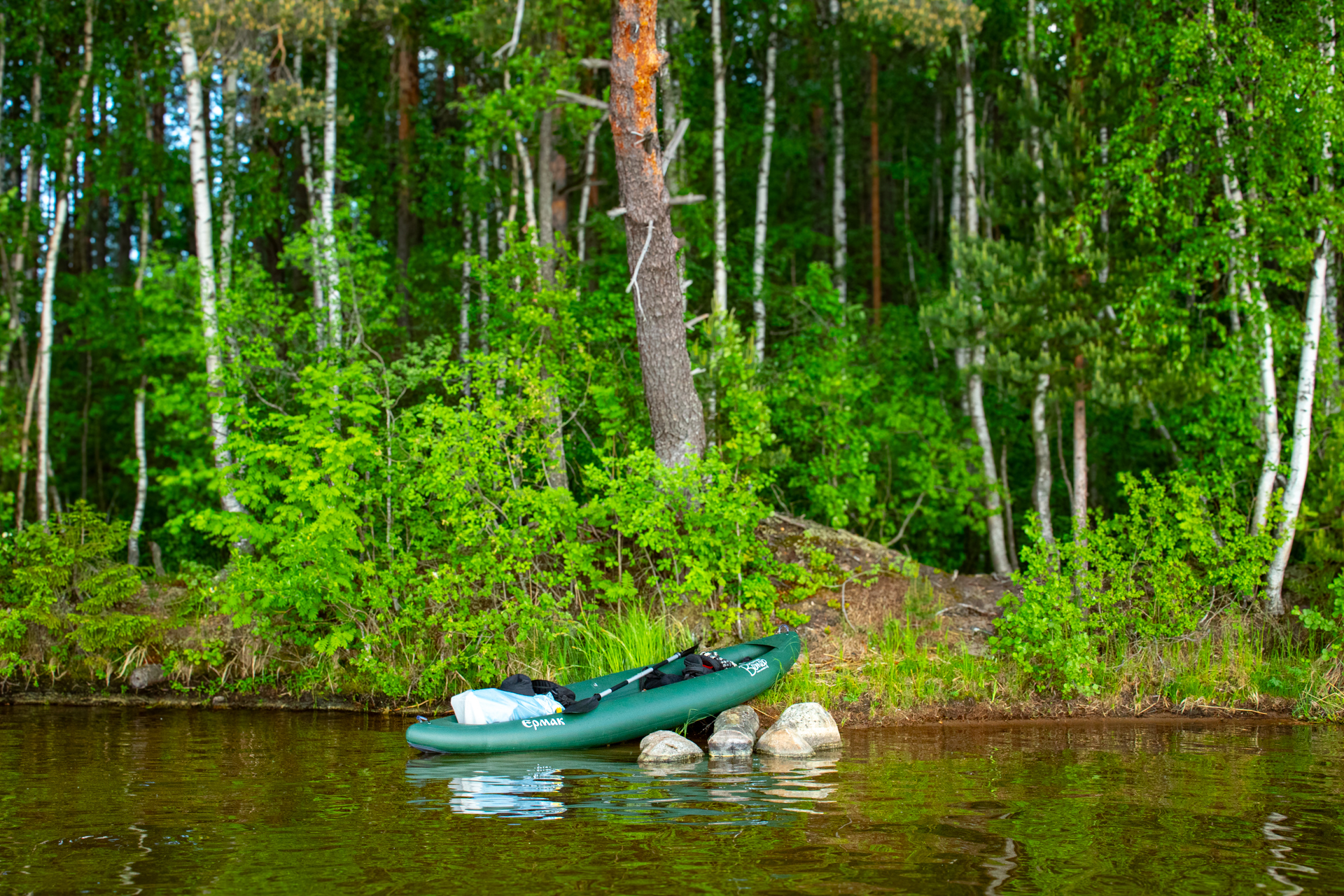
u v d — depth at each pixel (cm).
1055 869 455
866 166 2556
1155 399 1086
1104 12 1135
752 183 2275
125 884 437
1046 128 1165
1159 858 471
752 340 1295
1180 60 1094
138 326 1652
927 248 2612
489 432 1023
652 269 1103
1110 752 743
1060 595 924
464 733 756
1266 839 505
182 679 1023
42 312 1570
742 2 1934
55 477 1762
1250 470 1145
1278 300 1198
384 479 1078
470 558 995
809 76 2123
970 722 886
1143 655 970
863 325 1597
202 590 1054
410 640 1005
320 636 1017
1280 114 1056
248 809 573
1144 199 1079
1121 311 1207
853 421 1438
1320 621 954
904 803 581
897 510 1485
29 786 634
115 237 2666
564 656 981
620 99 1066
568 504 1022
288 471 1179
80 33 1766
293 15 1402
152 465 1970
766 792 612
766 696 902
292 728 872
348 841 504
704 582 986
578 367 1196
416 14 1850
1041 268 1124
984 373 1190
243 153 1567
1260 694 939
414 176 1908
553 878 442
